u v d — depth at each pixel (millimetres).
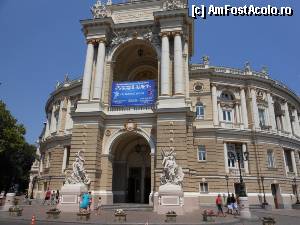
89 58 37219
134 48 41094
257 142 49969
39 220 22062
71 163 32844
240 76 53688
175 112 31828
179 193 27531
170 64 35344
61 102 59844
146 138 33250
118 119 34875
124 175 38750
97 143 33156
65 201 29734
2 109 53000
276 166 50312
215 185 46125
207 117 50594
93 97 35375
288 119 58938
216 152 47812
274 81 56375
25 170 76250
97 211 28500
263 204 43625
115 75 40406
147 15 39469
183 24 36875
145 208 30344
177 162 30344
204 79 52656
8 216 24203
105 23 38125
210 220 22922
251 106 52531
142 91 36000
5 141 51500
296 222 25234
